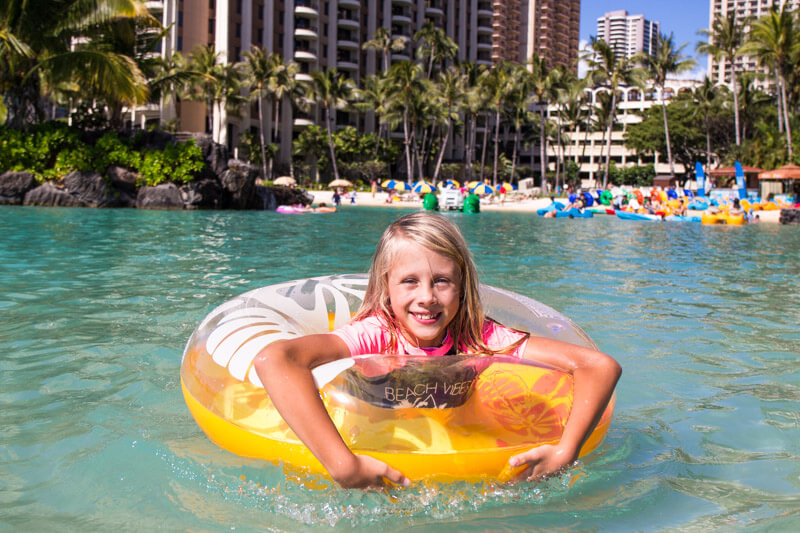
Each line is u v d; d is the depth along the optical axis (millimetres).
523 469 2016
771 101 57781
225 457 2213
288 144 59281
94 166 20516
